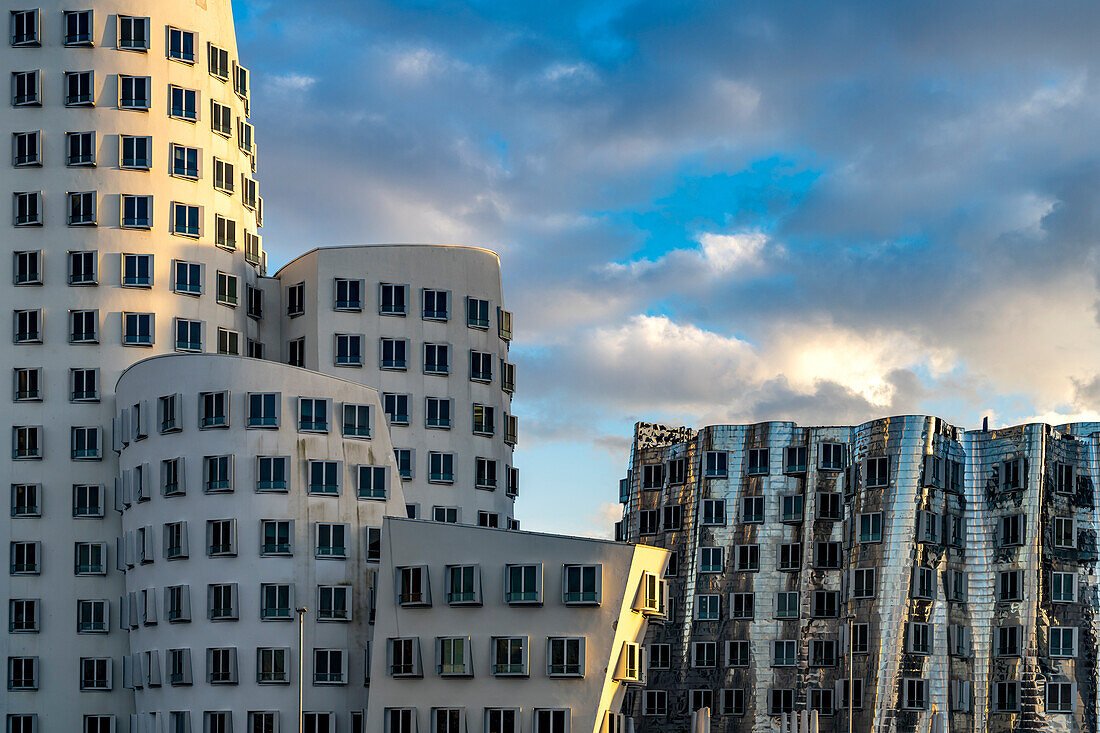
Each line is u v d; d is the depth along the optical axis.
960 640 112.44
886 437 115.81
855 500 116.81
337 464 102.12
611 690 94.88
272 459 101.06
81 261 112.00
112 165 112.94
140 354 111.56
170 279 112.75
